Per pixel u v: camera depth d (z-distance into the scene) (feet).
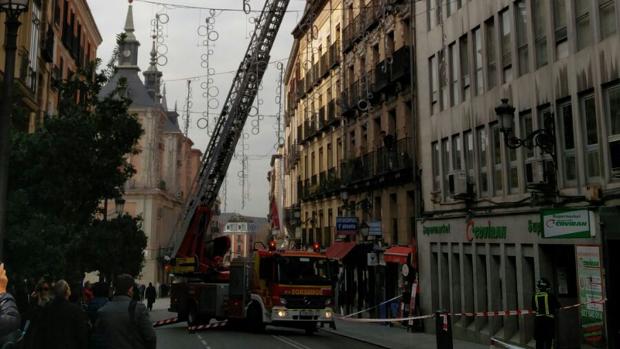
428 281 71.15
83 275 50.44
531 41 52.39
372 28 97.14
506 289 54.75
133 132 50.08
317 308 66.80
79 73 52.70
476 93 62.85
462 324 63.26
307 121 139.33
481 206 60.54
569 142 47.50
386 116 90.53
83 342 20.68
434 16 73.15
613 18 42.70
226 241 76.48
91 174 47.29
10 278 37.52
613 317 40.83
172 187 207.92
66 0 90.38
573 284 49.21
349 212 102.99
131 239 53.16
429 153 73.41
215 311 70.79
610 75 42.32
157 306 138.41
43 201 44.09
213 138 71.26
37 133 45.01
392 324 78.13
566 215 43.93
